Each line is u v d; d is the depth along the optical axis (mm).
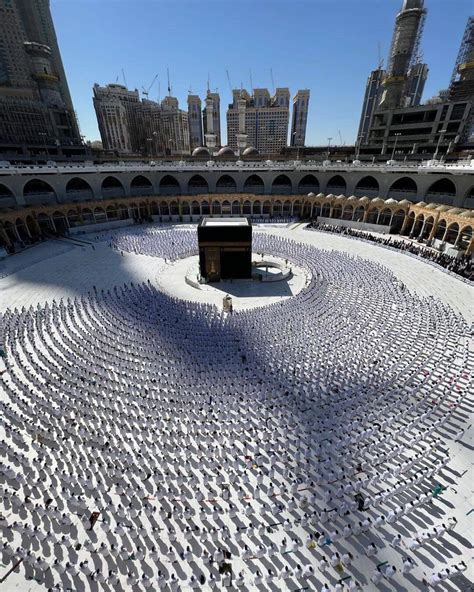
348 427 18266
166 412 19797
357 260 46156
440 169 54375
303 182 78562
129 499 15195
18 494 15438
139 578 12453
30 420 19391
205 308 33438
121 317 31391
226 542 13539
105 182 73312
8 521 14398
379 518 13789
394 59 107438
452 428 18656
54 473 16250
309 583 12242
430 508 14586
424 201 59625
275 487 15625
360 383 21875
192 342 26953
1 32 112938
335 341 26656
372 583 12172
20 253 51938
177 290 39125
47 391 21625
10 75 118062
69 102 157375
